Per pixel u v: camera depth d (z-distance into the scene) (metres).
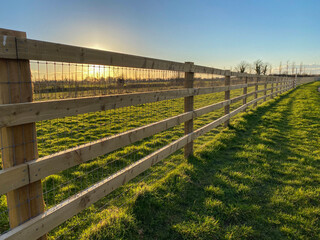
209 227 2.21
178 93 3.23
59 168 1.62
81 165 3.56
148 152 4.21
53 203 2.55
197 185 3.02
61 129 5.51
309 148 4.61
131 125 5.90
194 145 4.75
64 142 4.59
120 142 2.24
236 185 3.01
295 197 2.74
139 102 2.44
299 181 3.17
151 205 2.52
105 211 2.38
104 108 1.99
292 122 6.97
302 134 5.59
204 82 4.40
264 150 4.34
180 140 3.44
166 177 3.11
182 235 2.12
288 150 4.47
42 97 1.57
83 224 2.23
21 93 1.39
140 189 2.74
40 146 4.32
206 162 3.72
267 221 2.33
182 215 2.42
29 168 1.42
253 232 2.16
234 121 6.71
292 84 21.09
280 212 2.47
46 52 1.49
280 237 2.13
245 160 3.89
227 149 4.46
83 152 1.81
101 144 1.99
